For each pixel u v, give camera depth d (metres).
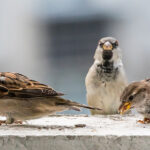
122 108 8.05
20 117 7.20
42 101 7.08
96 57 10.85
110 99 10.72
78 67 25.64
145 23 26.47
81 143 6.17
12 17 25.78
